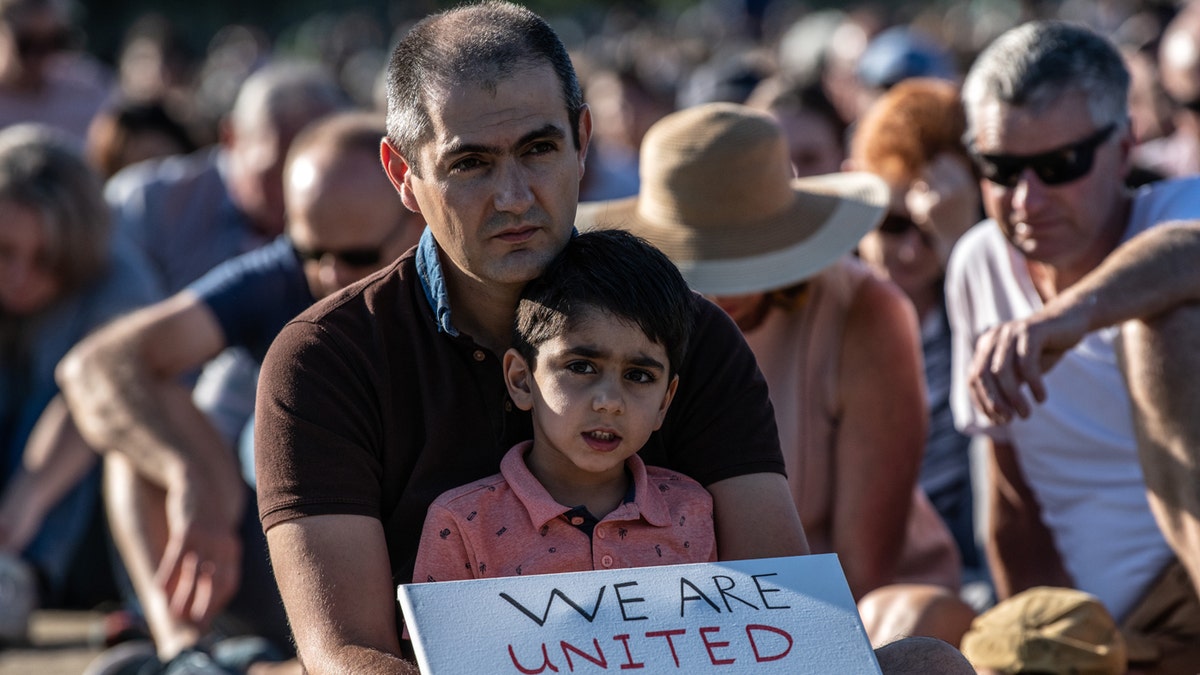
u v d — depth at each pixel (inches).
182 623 339.6
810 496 325.7
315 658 202.8
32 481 438.6
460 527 209.8
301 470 211.0
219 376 404.2
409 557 216.8
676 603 202.7
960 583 355.6
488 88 206.4
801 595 206.8
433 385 219.3
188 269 537.6
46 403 452.4
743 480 223.8
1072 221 309.4
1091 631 283.6
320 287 362.9
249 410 398.0
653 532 215.0
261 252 374.9
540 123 208.1
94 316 456.8
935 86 399.2
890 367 322.7
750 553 220.4
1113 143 309.4
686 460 226.8
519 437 222.5
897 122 386.9
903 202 383.6
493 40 208.5
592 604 200.5
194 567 329.7
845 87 916.6
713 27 1989.4
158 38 1194.0
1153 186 322.3
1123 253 275.3
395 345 219.6
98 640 438.3
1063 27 313.6
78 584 478.0
